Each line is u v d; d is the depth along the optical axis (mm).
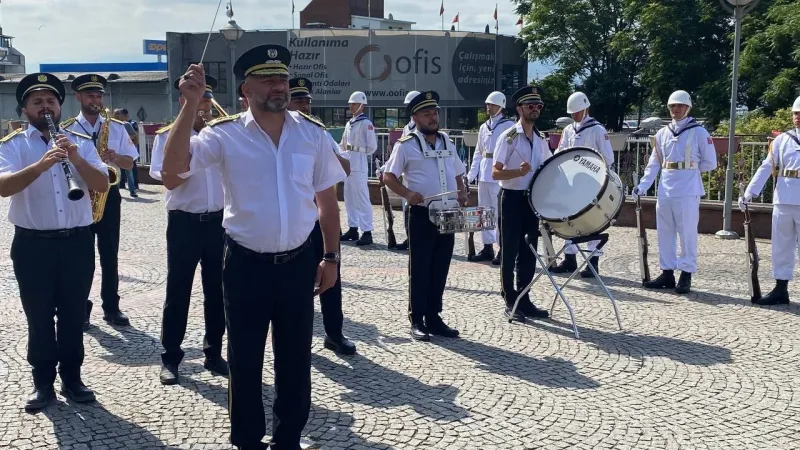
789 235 7617
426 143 6645
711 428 4742
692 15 28609
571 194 6570
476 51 37594
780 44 22906
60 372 5223
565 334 6727
